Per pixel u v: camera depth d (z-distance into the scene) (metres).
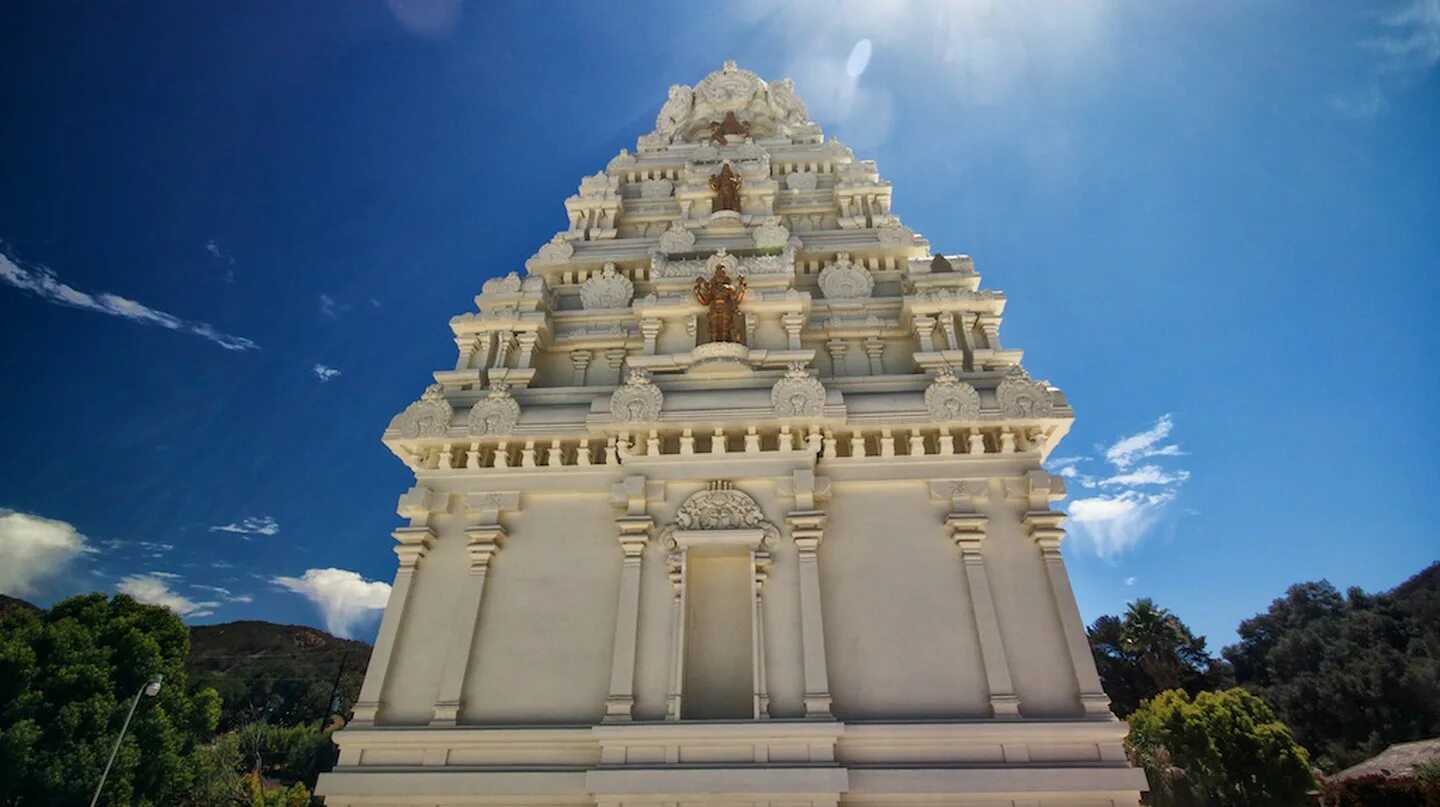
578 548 16.06
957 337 20.17
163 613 40.59
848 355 20.91
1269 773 40.19
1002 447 16.58
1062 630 14.36
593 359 21.28
